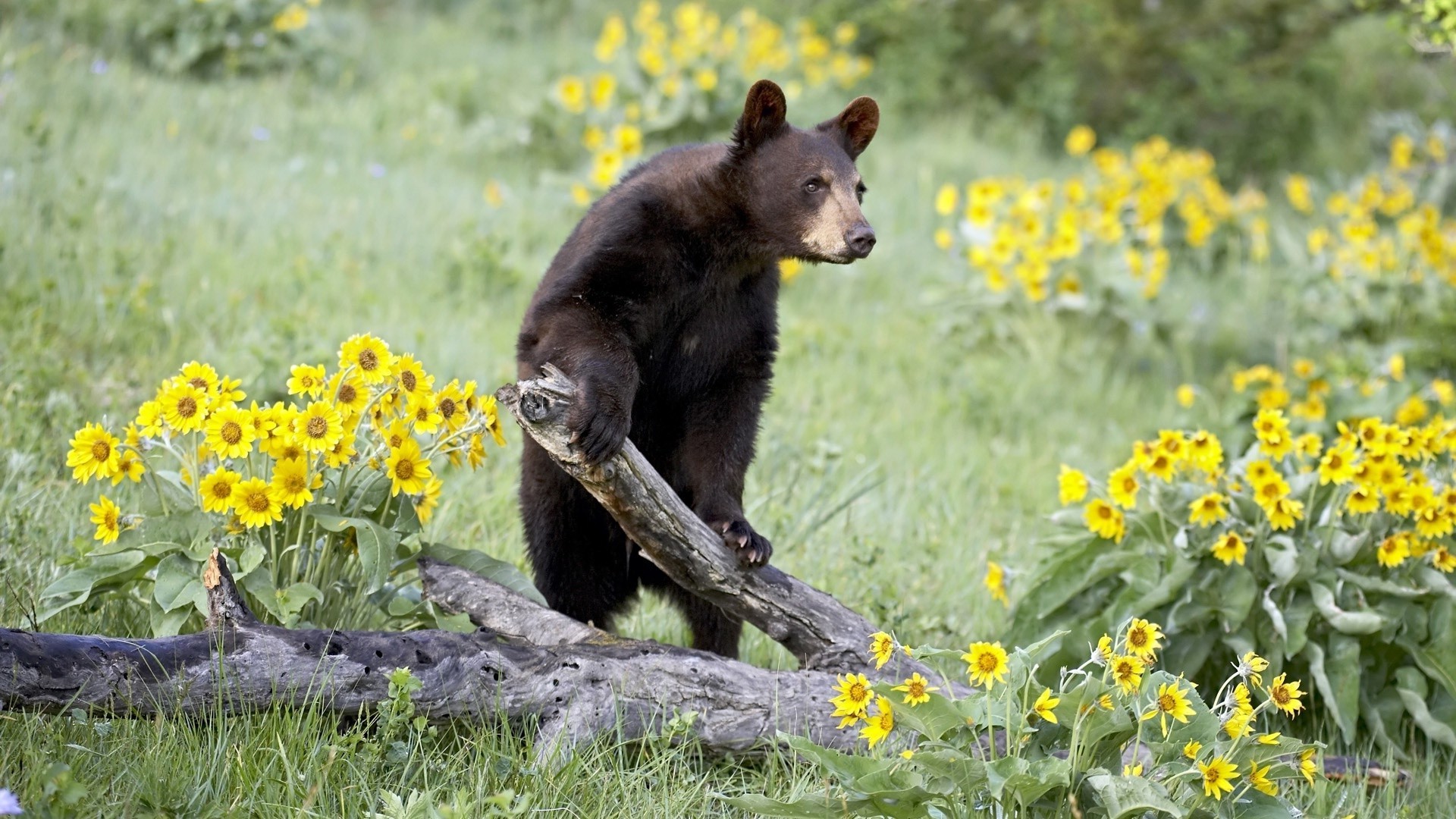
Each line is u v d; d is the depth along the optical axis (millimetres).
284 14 23016
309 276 14156
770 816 6508
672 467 8625
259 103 21078
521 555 9742
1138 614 9008
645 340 8055
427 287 15438
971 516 12430
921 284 19578
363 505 7535
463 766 6715
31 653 6109
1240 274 21750
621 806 6680
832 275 19047
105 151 16656
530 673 6914
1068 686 6793
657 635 9430
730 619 8734
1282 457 9422
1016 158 27844
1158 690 6398
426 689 6734
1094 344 17797
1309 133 31625
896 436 14039
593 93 21812
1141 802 5934
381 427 7523
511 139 21562
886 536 11375
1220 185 30047
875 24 30734
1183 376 18094
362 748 6703
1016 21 31078
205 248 14758
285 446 7141
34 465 9609
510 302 15711
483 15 30469
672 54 22781
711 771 7203
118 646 6324
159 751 6215
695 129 21938
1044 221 19031
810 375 15203
